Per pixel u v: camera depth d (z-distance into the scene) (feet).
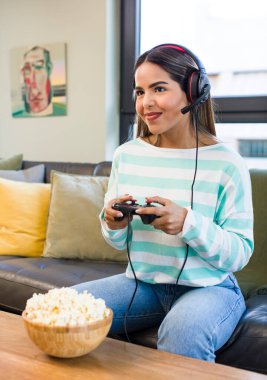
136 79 3.74
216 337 3.24
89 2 8.27
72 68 8.54
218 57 7.84
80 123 8.59
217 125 7.91
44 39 8.76
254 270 5.40
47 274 5.09
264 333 3.63
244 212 3.70
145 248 3.85
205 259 3.57
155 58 3.62
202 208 3.72
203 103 4.02
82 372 2.50
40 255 6.45
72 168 7.48
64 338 2.46
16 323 3.20
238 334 3.72
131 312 3.77
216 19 7.79
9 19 9.09
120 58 8.74
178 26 8.18
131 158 4.15
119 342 2.93
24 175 7.42
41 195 6.73
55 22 8.61
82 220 6.10
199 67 3.76
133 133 8.39
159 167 3.97
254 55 7.59
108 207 3.52
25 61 8.96
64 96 8.65
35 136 9.09
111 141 8.59
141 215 3.29
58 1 8.54
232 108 7.72
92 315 2.57
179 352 3.05
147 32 8.55
